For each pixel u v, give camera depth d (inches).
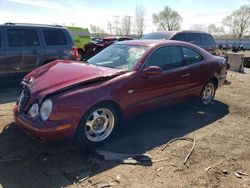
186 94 208.5
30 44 293.0
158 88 180.2
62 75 154.7
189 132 179.0
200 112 224.5
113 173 126.2
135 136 168.6
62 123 133.6
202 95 230.2
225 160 143.0
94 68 166.4
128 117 167.3
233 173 130.7
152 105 180.1
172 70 191.3
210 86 237.5
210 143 162.9
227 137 173.3
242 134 179.8
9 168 127.5
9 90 287.3
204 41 453.4
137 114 172.9
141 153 146.3
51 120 132.6
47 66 179.5
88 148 149.3
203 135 174.9
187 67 204.4
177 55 200.1
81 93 140.3
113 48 200.5
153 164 135.4
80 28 656.4
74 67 168.2
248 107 245.3
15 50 281.1
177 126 189.3
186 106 237.8
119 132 173.9
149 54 176.9
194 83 213.2
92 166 131.6
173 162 138.1
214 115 218.7
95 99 143.3
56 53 312.5
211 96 241.8
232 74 482.6
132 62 173.2
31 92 147.0
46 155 140.3
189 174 128.0
